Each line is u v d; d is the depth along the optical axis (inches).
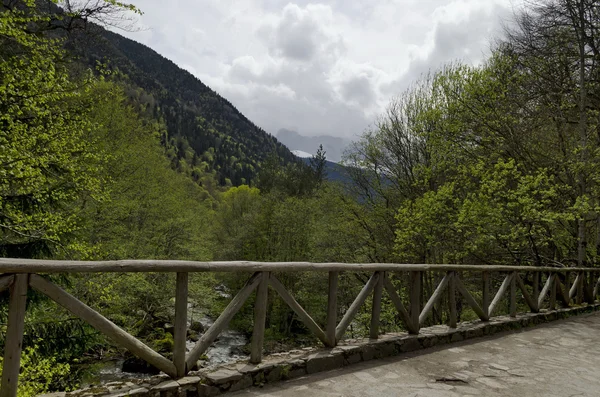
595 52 412.2
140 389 113.4
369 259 668.1
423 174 542.3
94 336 251.3
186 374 126.0
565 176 409.7
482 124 455.8
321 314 721.0
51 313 286.2
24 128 232.8
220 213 1298.0
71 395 108.9
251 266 137.6
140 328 553.0
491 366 169.9
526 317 267.7
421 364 168.7
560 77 441.4
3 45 238.8
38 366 225.9
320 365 153.4
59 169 257.4
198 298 694.5
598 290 420.2
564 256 455.2
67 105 276.4
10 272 92.7
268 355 153.6
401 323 522.6
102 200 286.2
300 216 850.1
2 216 236.5
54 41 255.0
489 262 437.4
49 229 234.2
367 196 691.4
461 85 491.2
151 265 114.3
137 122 703.1
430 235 447.2
